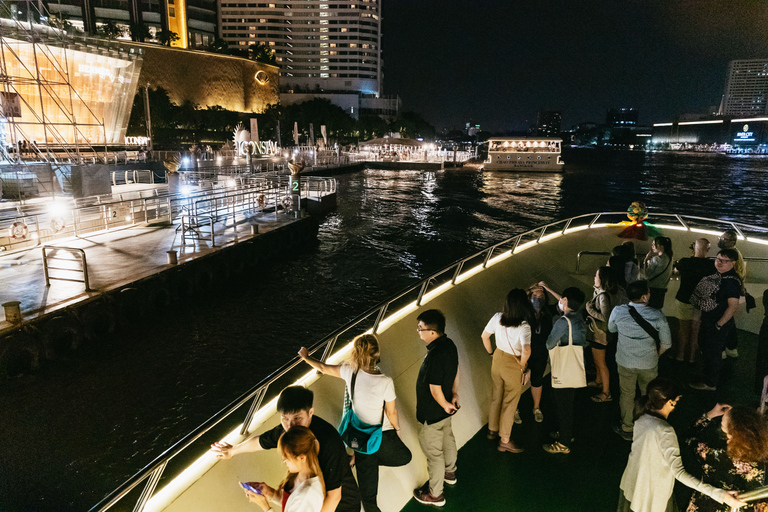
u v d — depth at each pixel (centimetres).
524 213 4166
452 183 6353
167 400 1163
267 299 1855
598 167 11894
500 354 480
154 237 2052
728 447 285
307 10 17712
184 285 1706
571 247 937
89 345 1323
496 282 734
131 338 1423
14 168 2422
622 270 634
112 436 1028
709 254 870
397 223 3522
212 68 11950
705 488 294
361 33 18012
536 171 8100
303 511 237
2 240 1733
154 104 8906
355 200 4525
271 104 12962
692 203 5247
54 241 1928
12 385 1148
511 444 498
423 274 2302
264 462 360
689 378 629
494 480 456
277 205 2991
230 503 324
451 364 382
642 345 474
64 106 3759
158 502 304
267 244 2266
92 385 1195
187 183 3328
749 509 271
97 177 2672
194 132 9956
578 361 474
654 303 673
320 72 18162
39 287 1395
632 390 495
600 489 443
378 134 15950
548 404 598
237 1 17525
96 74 3925
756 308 782
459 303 641
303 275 2188
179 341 1452
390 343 514
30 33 3309
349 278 2183
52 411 1089
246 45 17800
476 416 545
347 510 272
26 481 897
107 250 1817
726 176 9494
